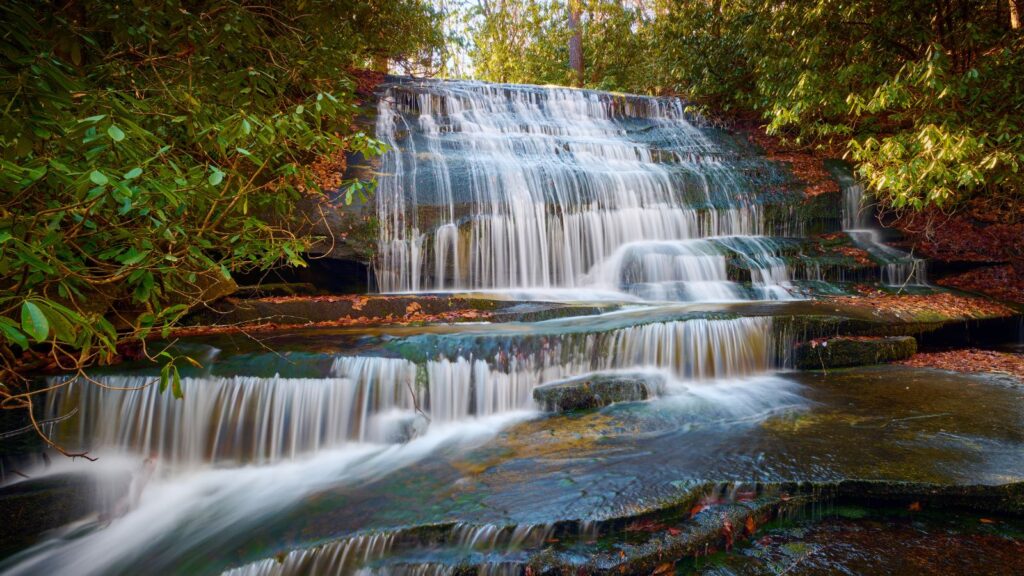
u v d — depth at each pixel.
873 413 4.63
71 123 2.41
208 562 3.18
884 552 3.06
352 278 8.21
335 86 6.08
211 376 4.58
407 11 12.28
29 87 2.23
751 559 3.05
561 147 11.43
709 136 13.56
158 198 2.97
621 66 20.77
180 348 5.09
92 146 2.57
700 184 10.69
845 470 3.59
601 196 9.73
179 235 3.53
